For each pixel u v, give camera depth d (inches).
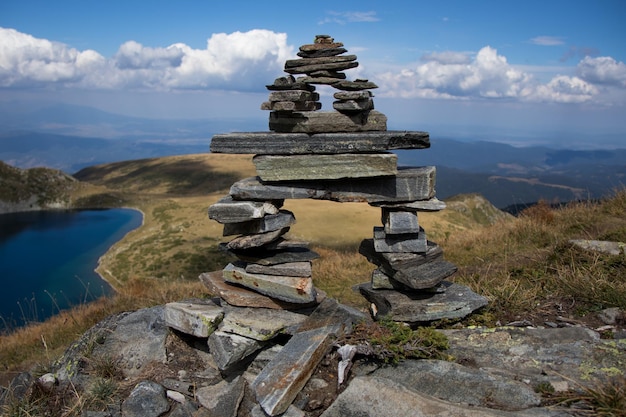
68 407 225.6
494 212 2176.4
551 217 500.4
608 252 337.1
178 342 259.6
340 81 232.4
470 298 254.1
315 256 244.1
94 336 272.1
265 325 232.8
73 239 2603.3
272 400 191.2
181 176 4990.2
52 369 265.1
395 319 247.9
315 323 231.9
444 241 528.1
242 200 237.5
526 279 326.6
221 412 201.2
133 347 259.4
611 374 190.7
